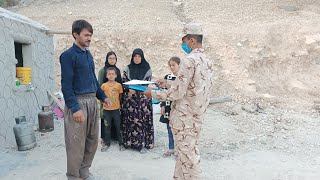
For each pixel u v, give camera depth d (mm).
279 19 13445
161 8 15719
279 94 10211
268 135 6965
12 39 5973
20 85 6312
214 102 8734
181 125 3391
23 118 5637
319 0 16266
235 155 5738
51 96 7949
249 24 12938
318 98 9969
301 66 11172
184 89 3238
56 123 7266
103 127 5754
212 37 11914
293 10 14945
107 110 5562
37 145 5809
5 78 5660
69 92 3416
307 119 8102
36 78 7246
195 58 3277
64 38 11859
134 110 5531
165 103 5383
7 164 4688
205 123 7664
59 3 17141
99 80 5746
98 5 16328
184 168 3486
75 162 3662
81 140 3619
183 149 3439
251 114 8492
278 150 6051
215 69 10867
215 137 6785
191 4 16469
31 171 4484
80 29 3467
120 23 13156
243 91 9922
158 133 6812
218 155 5734
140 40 11906
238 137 6824
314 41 11484
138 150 5660
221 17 14172
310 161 5414
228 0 16766
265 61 11234
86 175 4020
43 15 14281
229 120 8008
